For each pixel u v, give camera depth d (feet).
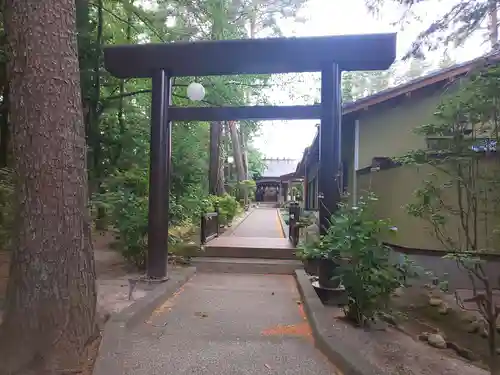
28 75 8.87
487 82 10.54
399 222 24.62
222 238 32.60
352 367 9.19
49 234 8.84
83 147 9.60
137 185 24.89
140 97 32.94
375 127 30.55
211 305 16.15
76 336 9.03
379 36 17.17
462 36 15.30
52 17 9.07
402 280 13.64
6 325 8.83
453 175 13.29
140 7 28.45
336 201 17.51
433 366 11.05
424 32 15.76
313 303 15.02
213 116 19.30
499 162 12.78
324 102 18.06
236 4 29.86
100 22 25.67
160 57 18.80
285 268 24.23
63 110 9.07
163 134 19.47
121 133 27.89
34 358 8.59
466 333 16.06
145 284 18.47
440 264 22.50
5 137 22.97
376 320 13.99
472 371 11.29
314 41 17.53
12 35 9.03
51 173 8.89
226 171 96.22
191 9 27.76
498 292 18.12
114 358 9.89
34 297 8.73
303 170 68.03
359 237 12.80
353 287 13.15
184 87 32.65
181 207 24.84
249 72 19.42
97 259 24.80
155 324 13.42
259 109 18.97
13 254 9.00
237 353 10.83
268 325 13.53
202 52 18.39
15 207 9.09
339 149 17.97
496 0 13.62
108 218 23.00
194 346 11.31
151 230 19.40
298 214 28.48
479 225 18.80
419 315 17.90
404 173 24.14
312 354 10.85
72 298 9.04
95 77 25.46
